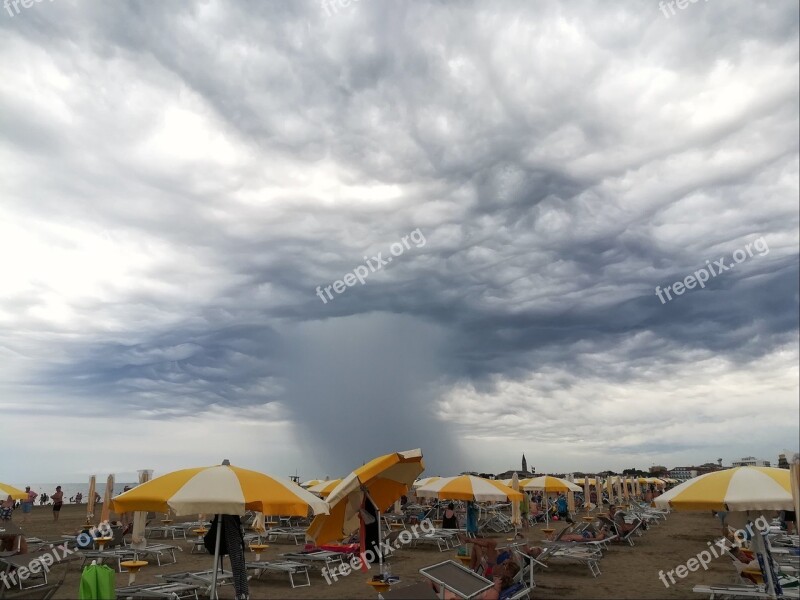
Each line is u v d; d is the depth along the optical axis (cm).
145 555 1574
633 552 1739
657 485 5247
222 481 814
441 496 1570
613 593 1096
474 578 783
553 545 1369
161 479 828
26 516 2994
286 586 1192
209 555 1662
